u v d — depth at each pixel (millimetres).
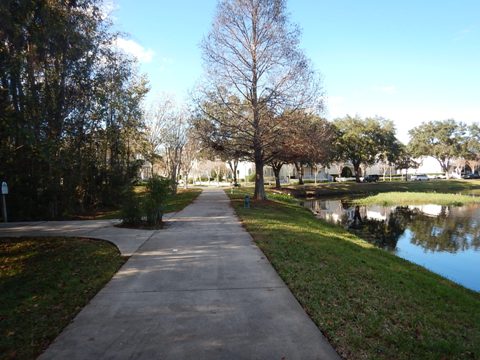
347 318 4539
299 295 5324
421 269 10148
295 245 9000
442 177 76500
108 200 21047
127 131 23422
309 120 21422
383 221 21781
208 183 66562
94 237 10289
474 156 70250
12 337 4082
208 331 4184
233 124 20516
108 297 5371
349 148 53344
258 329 4223
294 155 22094
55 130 14320
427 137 68562
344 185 52625
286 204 24031
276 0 20250
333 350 3732
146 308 4914
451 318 5375
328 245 9711
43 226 12922
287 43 20219
